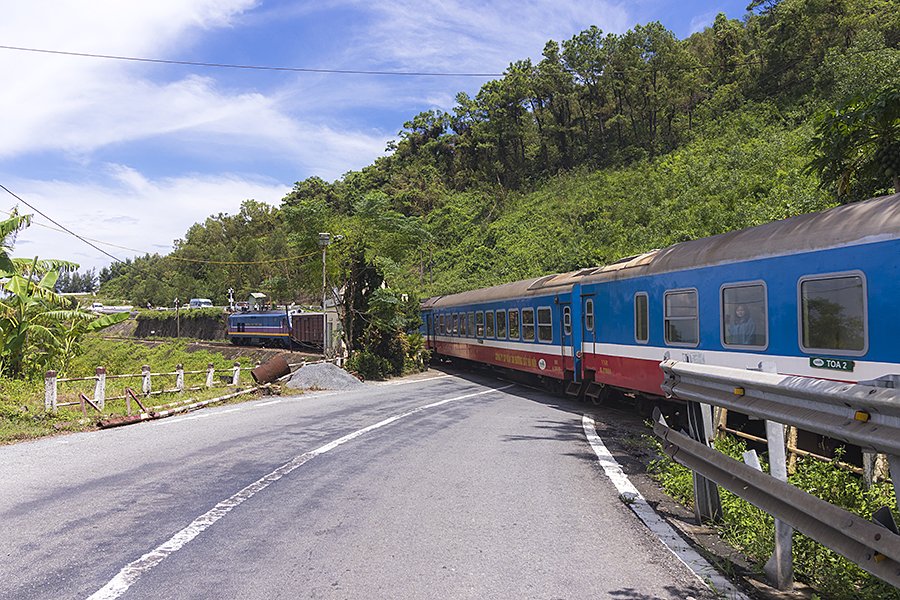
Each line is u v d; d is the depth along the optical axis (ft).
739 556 14.78
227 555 14.43
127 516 17.56
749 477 13.25
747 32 223.71
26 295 54.49
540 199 214.28
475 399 51.67
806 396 11.18
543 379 59.41
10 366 57.47
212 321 186.60
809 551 14.02
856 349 22.15
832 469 19.06
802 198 68.59
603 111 249.75
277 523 16.96
